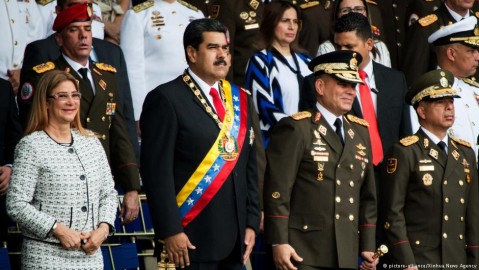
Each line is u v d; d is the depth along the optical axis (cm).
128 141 2700
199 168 2327
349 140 2573
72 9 2620
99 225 2308
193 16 3241
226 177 2344
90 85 2648
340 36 2939
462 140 2833
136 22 3169
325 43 3244
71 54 2641
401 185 2700
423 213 2700
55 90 2292
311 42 3478
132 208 2656
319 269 2506
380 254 2525
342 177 2542
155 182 2291
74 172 2277
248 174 2439
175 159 2341
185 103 2342
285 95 3033
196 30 2361
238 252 2356
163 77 3159
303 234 2523
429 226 2697
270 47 3081
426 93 2741
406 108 3033
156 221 2283
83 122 2625
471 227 2759
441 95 2719
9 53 3108
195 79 2377
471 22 3156
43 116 2294
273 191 2520
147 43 3172
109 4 3434
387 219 2689
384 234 2702
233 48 3369
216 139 2345
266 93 3022
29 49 2794
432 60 3347
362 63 2975
